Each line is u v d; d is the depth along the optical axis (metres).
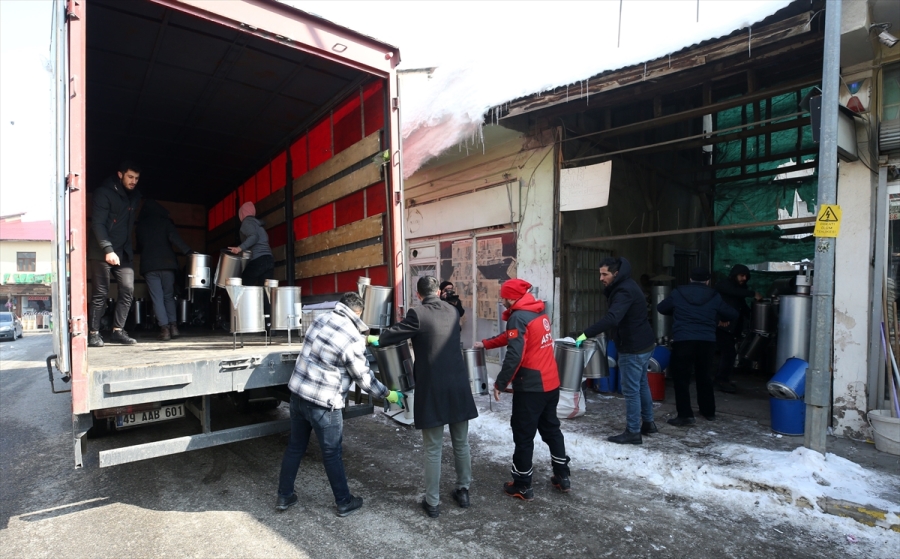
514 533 3.14
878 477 3.59
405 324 3.38
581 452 4.45
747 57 4.61
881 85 4.36
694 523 3.24
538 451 4.57
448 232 8.42
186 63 4.70
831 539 3.02
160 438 4.93
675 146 6.88
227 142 6.72
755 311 7.08
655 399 6.08
